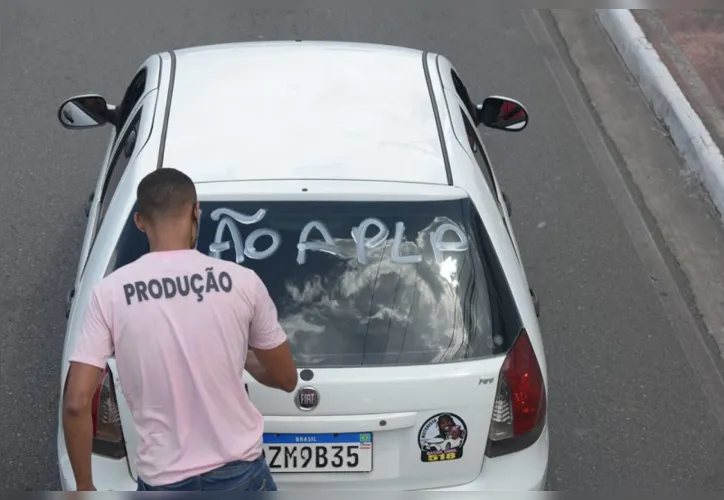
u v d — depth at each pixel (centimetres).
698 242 694
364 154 418
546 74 898
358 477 361
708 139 775
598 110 848
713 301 639
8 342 565
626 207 725
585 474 503
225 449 328
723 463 516
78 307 399
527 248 674
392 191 402
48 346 564
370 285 385
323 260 387
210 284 327
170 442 326
